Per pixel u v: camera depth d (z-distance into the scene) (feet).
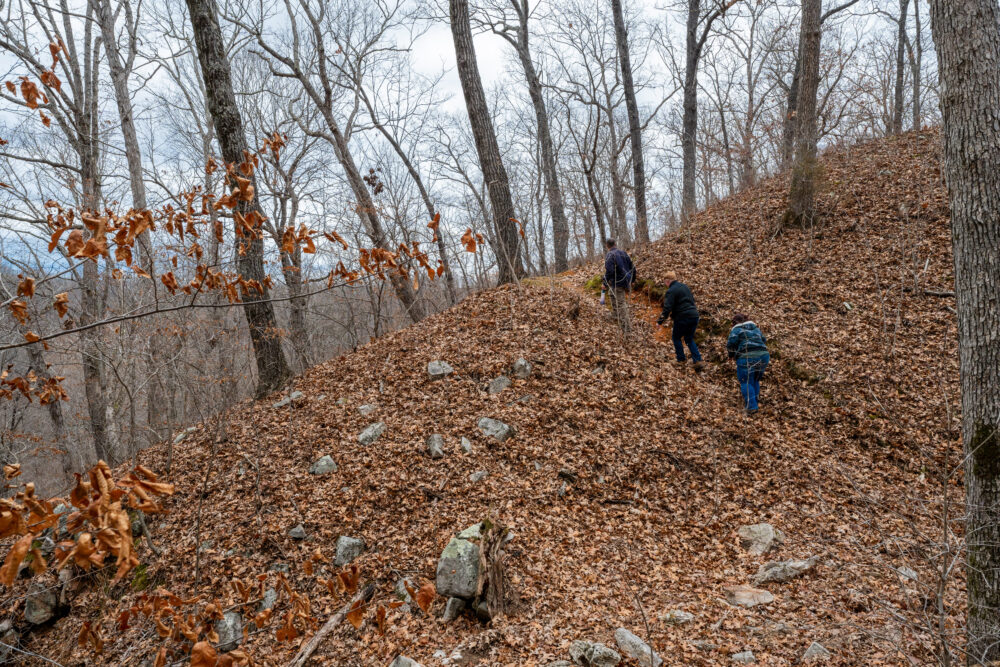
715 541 19.63
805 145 38.34
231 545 21.22
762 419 25.26
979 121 12.18
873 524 19.20
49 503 6.08
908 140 45.78
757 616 15.67
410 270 10.52
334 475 23.59
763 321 30.78
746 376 25.17
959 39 12.46
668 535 19.99
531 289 36.76
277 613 18.63
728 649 14.46
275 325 31.89
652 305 35.58
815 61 37.83
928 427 22.94
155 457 27.14
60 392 12.67
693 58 59.26
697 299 34.14
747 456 23.30
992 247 11.99
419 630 16.76
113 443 36.24
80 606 20.92
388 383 29.07
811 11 37.47
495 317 33.24
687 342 28.99
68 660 19.19
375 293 40.24
